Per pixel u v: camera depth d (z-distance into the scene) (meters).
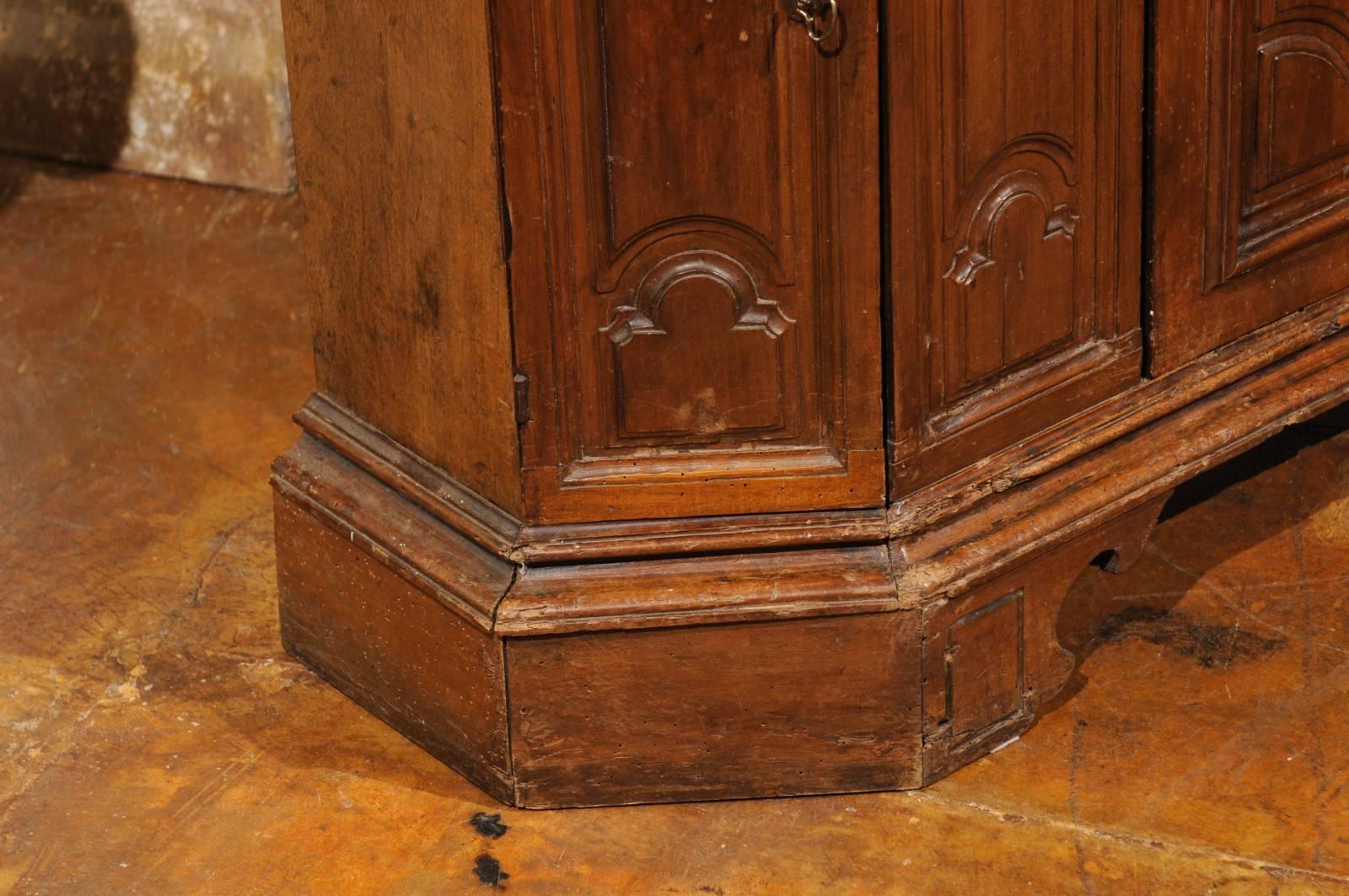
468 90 2.16
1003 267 2.37
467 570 2.42
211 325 3.82
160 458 3.37
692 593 2.36
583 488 2.35
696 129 2.18
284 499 2.72
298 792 2.54
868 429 2.33
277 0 4.28
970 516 2.44
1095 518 2.51
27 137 4.67
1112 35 2.35
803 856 2.40
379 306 2.49
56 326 3.81
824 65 2.15
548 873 2.38
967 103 2.24
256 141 4.41
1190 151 2.50
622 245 2.24
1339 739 2.55
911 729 2.45
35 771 2.59
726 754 2.46
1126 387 2.60
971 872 2.36
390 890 2.36
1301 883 2.31
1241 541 2.98
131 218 4.31
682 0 2.11
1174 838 2.40
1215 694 2.66
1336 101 2.67
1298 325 2.78
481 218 2.22
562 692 2.41
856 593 2.36
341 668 2.73
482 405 2.35
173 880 2.39
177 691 2.77
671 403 2.32
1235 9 2.47
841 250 2.24
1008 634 2.50
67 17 4.57
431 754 2.61
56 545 3.12
